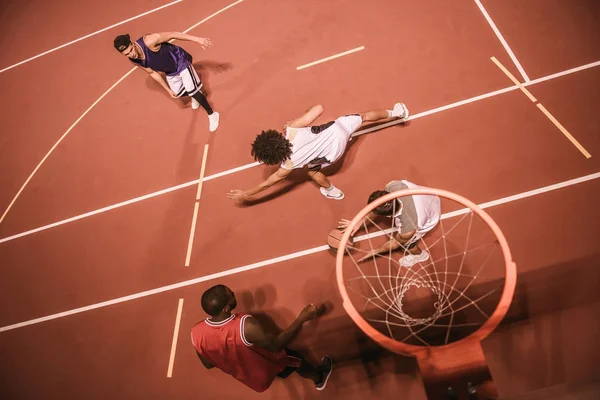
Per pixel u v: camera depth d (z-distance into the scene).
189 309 4.66
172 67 5.18
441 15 5.75
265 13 6.72
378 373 3.97
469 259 4.13
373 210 3.53
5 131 6.89
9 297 5.28
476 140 4.70
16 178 6.29
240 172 5.33
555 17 5.25
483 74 5.11
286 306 4.43
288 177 5.09
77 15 8.24
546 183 4.29
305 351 4.20
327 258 4.52
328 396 4.03
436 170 4.65
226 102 5.96
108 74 7.02
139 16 7.67
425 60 5.44
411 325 4.00
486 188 4.42
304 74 5.86
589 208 4.07
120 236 5.32
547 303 3.82
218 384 4.30
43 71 7.53
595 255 3.88
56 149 6.39
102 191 5.75
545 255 3.99
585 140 4.38
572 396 2.49
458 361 2.84
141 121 6.24
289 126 4.05
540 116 4.65
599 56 4.82
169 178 5.57
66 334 4.89
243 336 3.23
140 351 4.61
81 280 5.16
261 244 4.79
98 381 4.57
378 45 5.77
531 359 3.68
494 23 5.45
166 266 4.98
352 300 4.26
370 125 5.13
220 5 7.17
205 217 5.14
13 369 4.84
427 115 5.01
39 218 5.80
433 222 3.83
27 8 8.83
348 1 6.36
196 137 5.80
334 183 4.89
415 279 4.18
